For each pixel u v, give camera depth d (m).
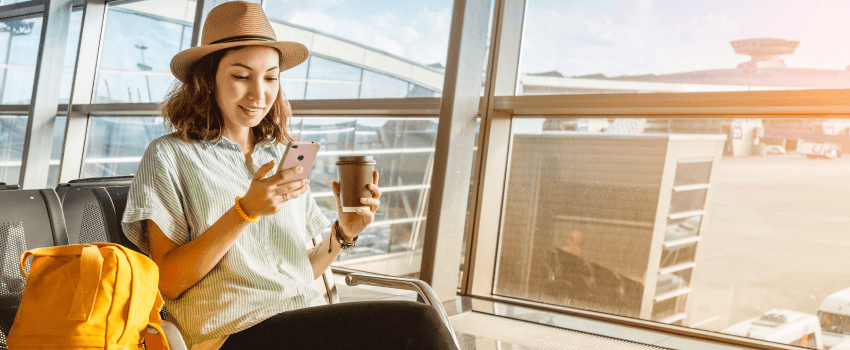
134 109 4.66
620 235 2.89
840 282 2.44
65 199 1.84
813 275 2.49
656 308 2.80
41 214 1.23
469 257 3.15
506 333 2.55
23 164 5.15
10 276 1.13
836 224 2.45
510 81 3.14
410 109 3.37
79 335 0.93
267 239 1.26
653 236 2.82
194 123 1.23
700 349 2.45
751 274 2.61
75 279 0.94
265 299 1.18
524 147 3.14
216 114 1.27
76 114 5.09
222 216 1.09
